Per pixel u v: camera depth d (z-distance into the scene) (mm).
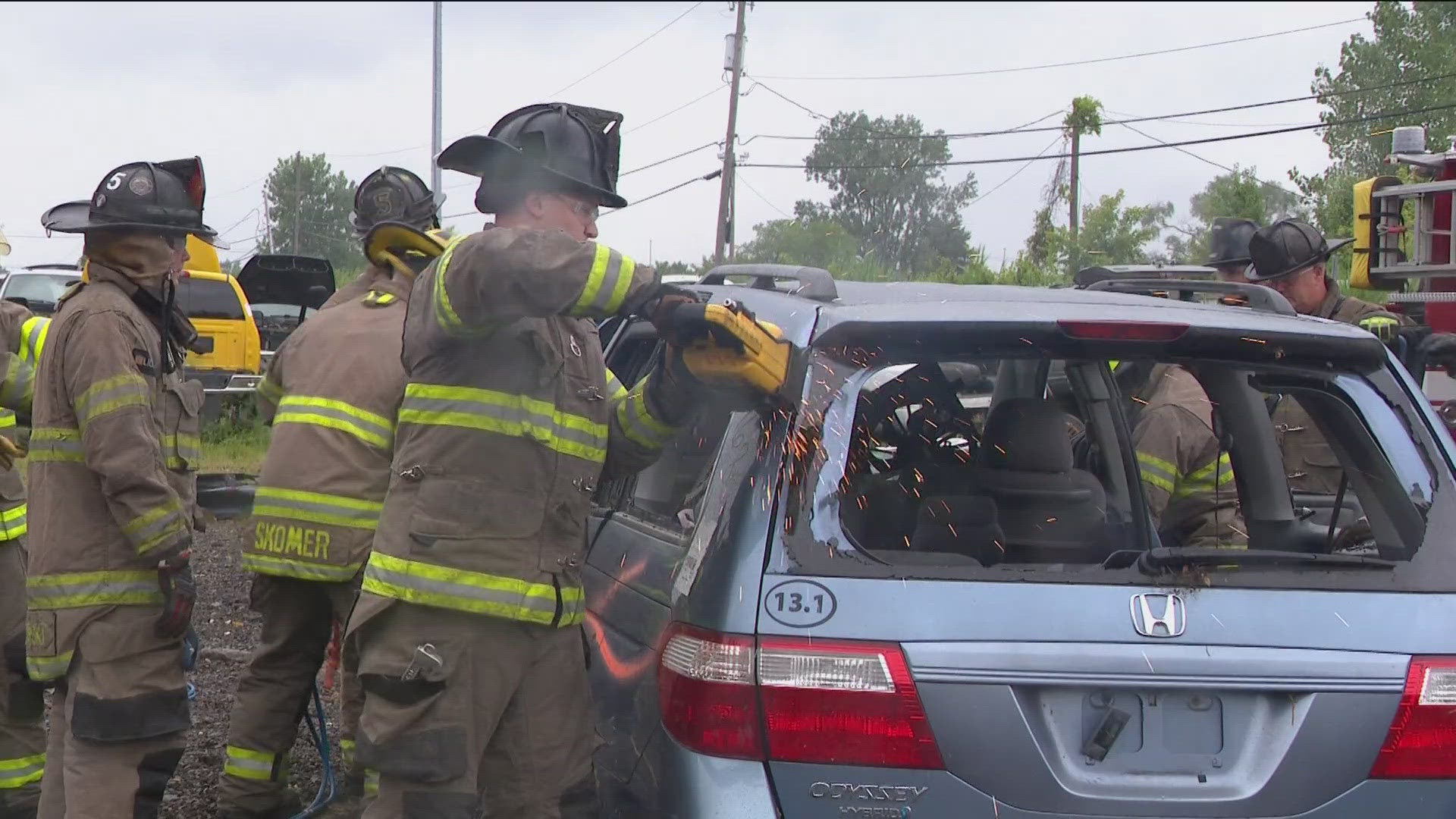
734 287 3410
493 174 2807
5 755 4008
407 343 2703
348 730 4234
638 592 2971
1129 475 3451
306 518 3814
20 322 3996
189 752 4785
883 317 2627
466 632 2631
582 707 2852
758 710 2445
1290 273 5418
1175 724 2516
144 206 3510
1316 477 4500
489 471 2654
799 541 2504
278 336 18531
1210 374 3896
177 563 3402
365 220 4297
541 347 2684
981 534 2932
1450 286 7914
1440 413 6996
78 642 3416
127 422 3336
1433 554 2678
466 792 2633
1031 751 2443
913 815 2430
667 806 2549
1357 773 2531
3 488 3947
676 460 3252
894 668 2434
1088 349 2740
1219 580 2564
